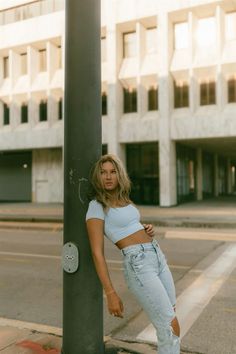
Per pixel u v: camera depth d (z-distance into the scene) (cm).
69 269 357
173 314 294
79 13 356
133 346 432
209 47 2798
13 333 466
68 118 360
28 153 3794
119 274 838
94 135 358
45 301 649
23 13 3475
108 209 298
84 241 353
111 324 536
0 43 3562
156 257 301
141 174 3117
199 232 1555
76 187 353
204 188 3962
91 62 358
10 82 3569
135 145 3141
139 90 2981
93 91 358
